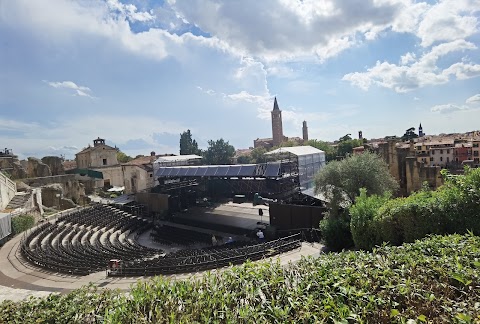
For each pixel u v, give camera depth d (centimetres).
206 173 3712
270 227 2961
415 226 992
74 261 1869
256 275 530
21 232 2728
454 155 6191
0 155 5041
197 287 532
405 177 2884
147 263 1825
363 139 6788
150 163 5294
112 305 526
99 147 6188
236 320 401
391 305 404
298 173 3152
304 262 602
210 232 3431
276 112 13662
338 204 2345
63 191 4562
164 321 440
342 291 427
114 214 3878
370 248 1244
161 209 4275
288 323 381
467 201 873
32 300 656
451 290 431
